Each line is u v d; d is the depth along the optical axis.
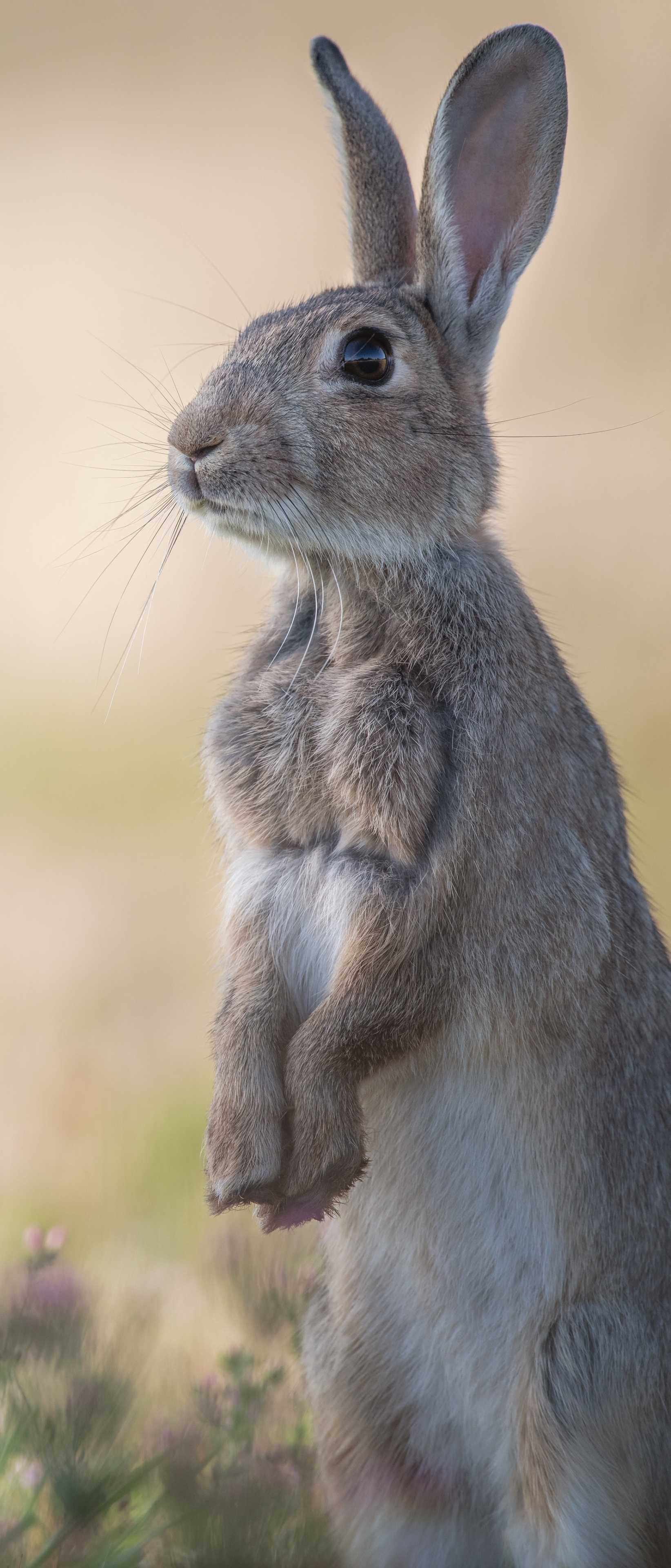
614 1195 3.69
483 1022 3.67
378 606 3.69
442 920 3.66
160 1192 3.88
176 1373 3.76
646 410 5.90
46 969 4.07
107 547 5.70
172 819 4.84
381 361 3.69
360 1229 3.70
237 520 3.68
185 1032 4.02
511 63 3.71
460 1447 3.71
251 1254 3.77
